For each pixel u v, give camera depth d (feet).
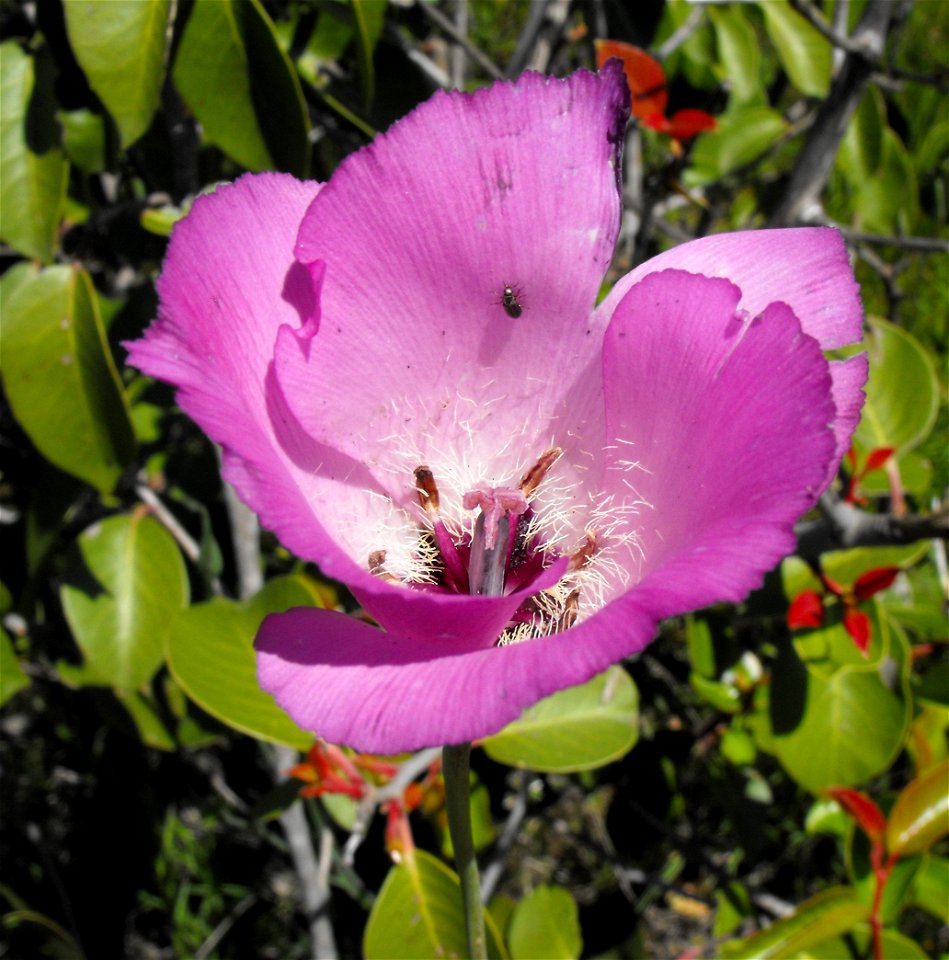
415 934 0.41
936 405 0.54
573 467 0.31
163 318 0.24
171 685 0.54
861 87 0.49
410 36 0.52
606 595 0.29
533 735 0.45
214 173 0.51
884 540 0.44
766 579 0.50
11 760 0.71
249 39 0.37
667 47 0.55
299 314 0.28
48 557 0.50
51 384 0.42
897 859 0.47
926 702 0.55
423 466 0.31
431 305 0.30
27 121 0.41
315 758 0.42
